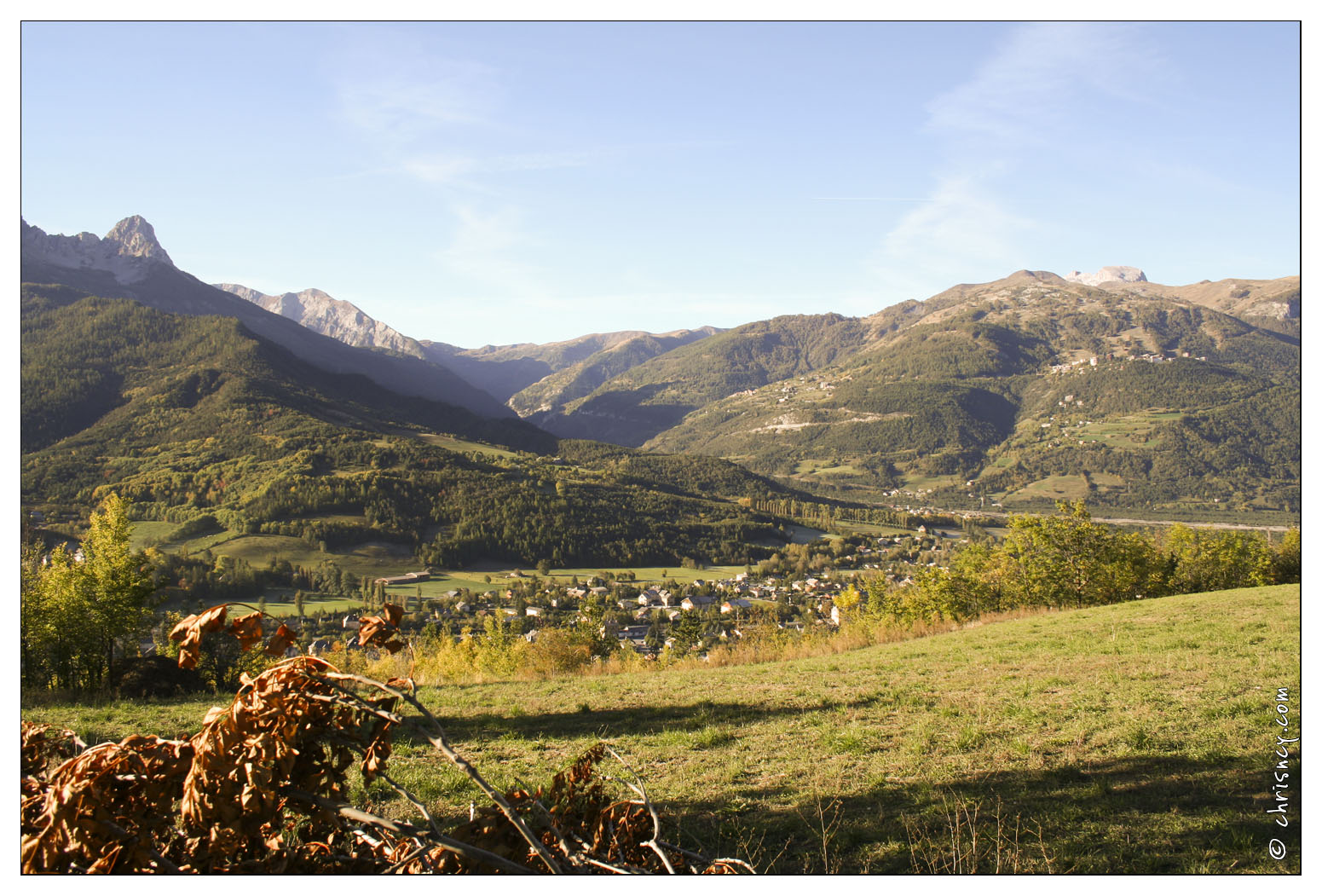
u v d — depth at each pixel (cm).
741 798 848
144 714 1507
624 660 2420
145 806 298
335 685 298
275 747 287
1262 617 2011
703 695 1619
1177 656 1579
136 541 13075
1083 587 3731
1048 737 1031
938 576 4034
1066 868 631
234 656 1964
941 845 686
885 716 1248
